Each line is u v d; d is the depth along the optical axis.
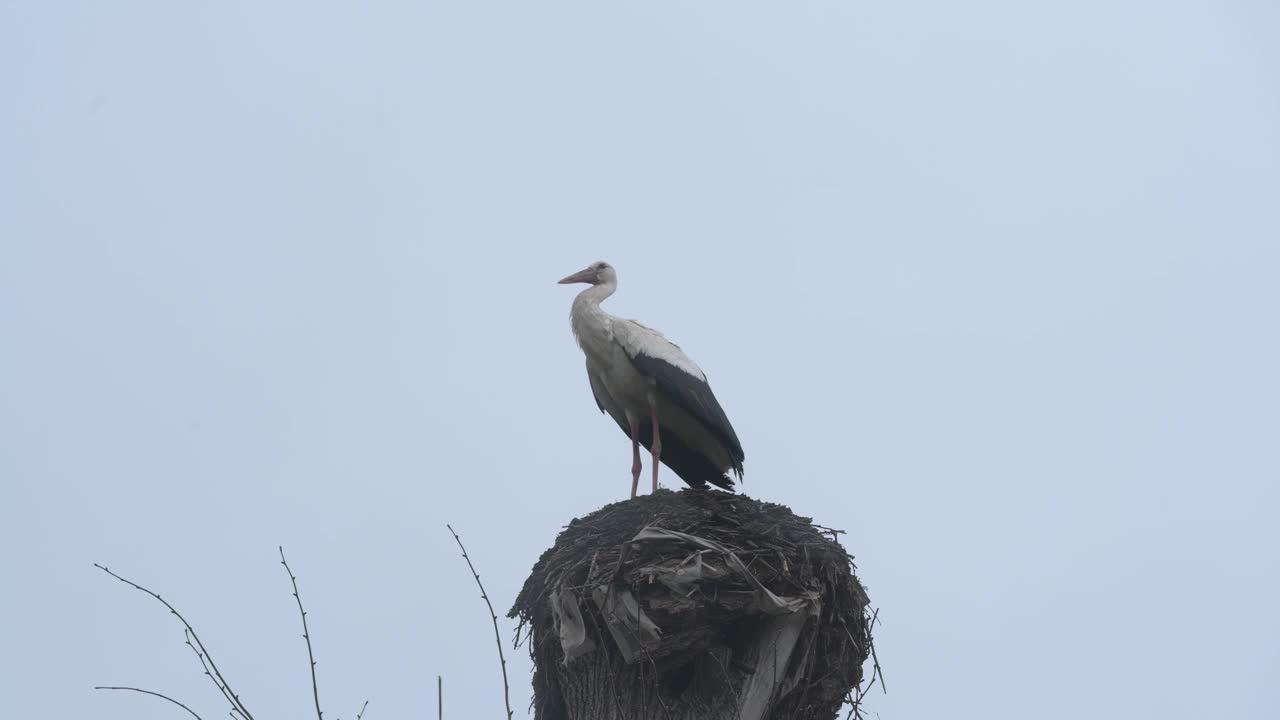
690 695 14.26
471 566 9.77
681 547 14.69
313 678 9.38
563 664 14.75
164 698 9.37
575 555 15.23
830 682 14.88
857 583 15.58
